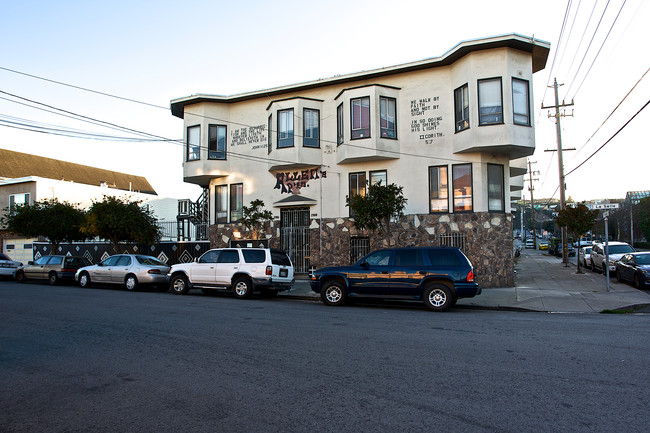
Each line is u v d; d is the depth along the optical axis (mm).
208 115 22844
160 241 26328
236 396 5059
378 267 13016
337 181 20625
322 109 21219
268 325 9391
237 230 22656
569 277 21484
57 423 4371
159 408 4730
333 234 20500
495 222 17969
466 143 17797
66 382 5637
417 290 12500
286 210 21891
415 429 4133
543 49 17672
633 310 12469
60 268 20906
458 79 18375
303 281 20219
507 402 4797
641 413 4477
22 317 10422
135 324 9469
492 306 13242
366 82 20328
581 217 23312
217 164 22766
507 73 17234
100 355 6902
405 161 19359
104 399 5020
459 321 10086
